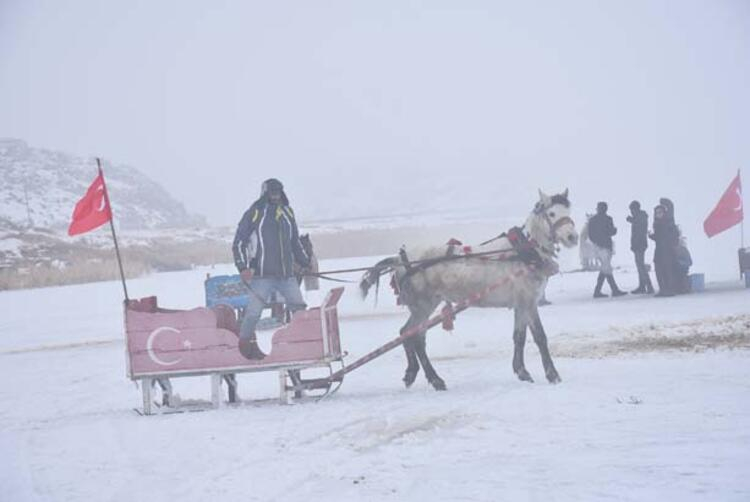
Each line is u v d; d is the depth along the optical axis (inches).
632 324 660.7
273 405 440.5
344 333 748.0
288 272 451.8
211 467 321.1
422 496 267.1
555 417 363.3
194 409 441.7
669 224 856.3
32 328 1008.2
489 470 291.0
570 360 523.8
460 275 463.5
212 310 437.1
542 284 462.0
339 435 359.9
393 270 483.8
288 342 438.3
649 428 335.0
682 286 871.7
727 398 381.1
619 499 252.5
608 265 909.2
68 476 322.3
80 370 649.6
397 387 483.8
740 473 271.4
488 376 493.0
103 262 1980.8
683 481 266.4
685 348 534.0
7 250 2134.6
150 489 297.6
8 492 304.8
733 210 976.3
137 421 422.0
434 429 357.1
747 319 634.8
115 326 982.4
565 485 268.4
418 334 469.4
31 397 533.6
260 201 450.9
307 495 277.1
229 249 2571.4
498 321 776.9
